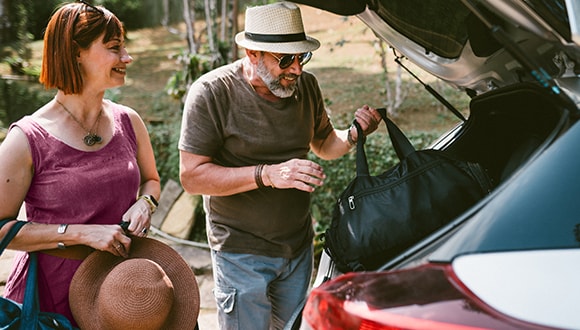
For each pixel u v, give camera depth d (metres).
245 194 3.09
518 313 1.57
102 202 2.66
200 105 3.00
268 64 2.92
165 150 6.92
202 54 7.99
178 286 2.75
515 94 2.63
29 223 2.55
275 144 3.08
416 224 2.29
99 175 2.65
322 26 13.98
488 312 1.59
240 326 3.18
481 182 2.38
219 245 3.18
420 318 1.62
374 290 1.76
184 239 6.27
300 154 3.19
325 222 6.30
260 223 3.11
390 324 1.64
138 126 2.93
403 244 2.29
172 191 6.59
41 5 16.03
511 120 2.87
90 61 2.59
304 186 2.81
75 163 2.61
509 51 2.04
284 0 2.78
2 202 2.51
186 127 3.02
